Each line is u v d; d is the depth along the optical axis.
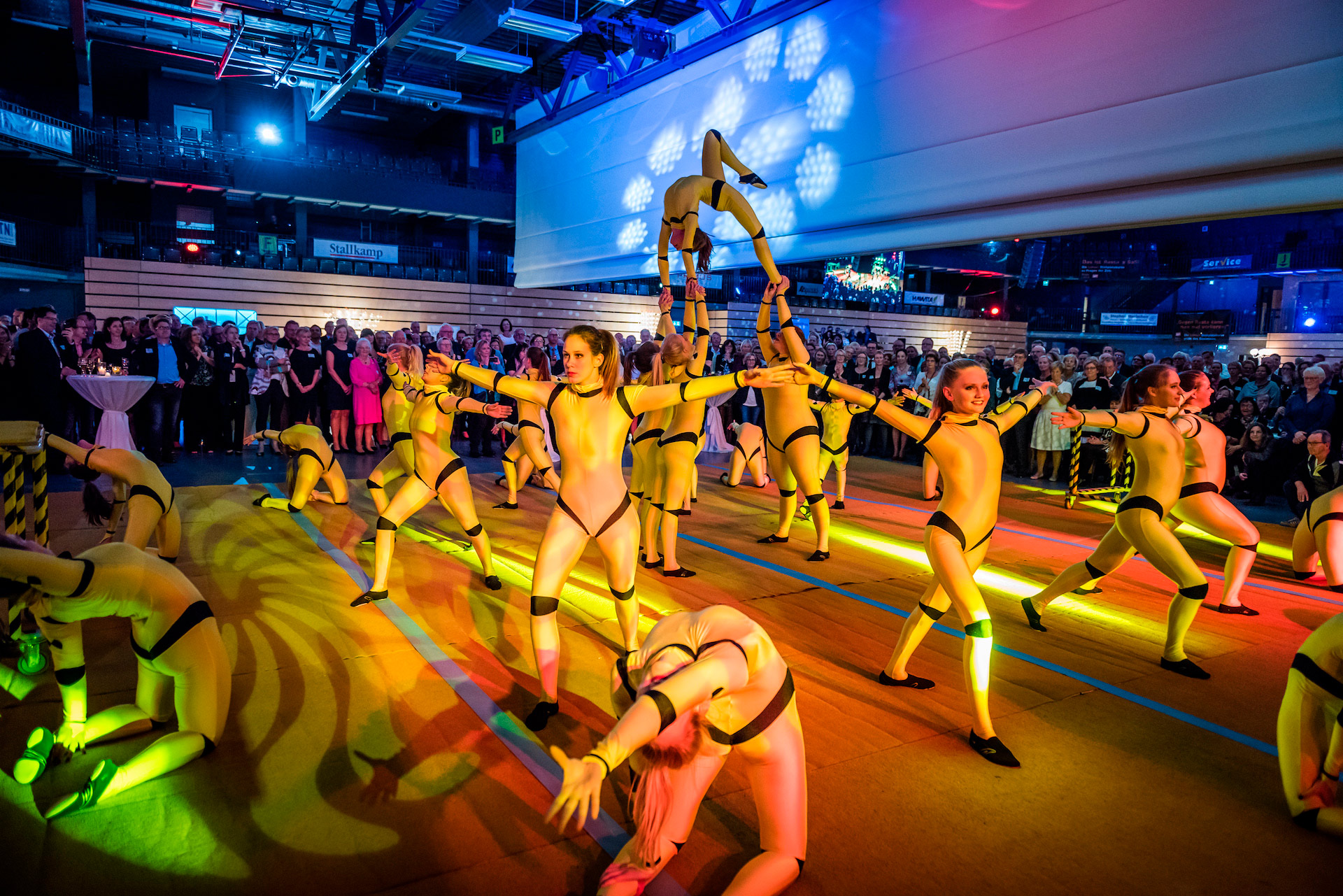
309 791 2.67
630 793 2.14
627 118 14.39
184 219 24.78
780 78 11.09
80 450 3.81
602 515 3.19
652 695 1.66
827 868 2.35
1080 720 3.41
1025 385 10.42
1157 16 7.33
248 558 5.54
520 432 6.41
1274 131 6.71
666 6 14.82
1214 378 11.35
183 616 2.78
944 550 3.12
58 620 2.58
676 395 3.00
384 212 26.50
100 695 3.34
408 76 20.12
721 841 2.47
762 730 2.06
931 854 2.44
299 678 3.59
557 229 17.02
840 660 4.04
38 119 18.25
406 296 23.50
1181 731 3.33
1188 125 7.23
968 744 3.16
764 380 2.82
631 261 14.85
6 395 8.12
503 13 13.76
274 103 27.77
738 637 1.98
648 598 4.96
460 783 2.75
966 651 3.10
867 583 5.41
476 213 25.80
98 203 24.50
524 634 4.22
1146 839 2.55
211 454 10.47
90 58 19.92
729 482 9.03
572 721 3.23
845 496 8.77
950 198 9.12
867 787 2.82
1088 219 8.06
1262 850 2.51
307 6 17.06
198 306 20.62
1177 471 3.97
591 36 15.16
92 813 2.51
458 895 2.19
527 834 2.47
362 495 7.96
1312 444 7.09
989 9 8.55
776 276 5.47
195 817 2.51
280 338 11.79
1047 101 8.17
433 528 6.70
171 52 22.44
